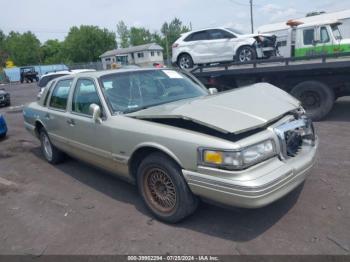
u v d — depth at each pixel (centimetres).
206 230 317
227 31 1078
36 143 731
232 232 310
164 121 328
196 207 320
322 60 657
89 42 8038
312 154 329
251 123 286
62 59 8469
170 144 302
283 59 706
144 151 341
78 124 421
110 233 326
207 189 282
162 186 331
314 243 283
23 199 426
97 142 392
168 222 332
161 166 317
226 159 267
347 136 577
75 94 441
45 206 400
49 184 470
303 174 309
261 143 282
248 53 1034
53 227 348
